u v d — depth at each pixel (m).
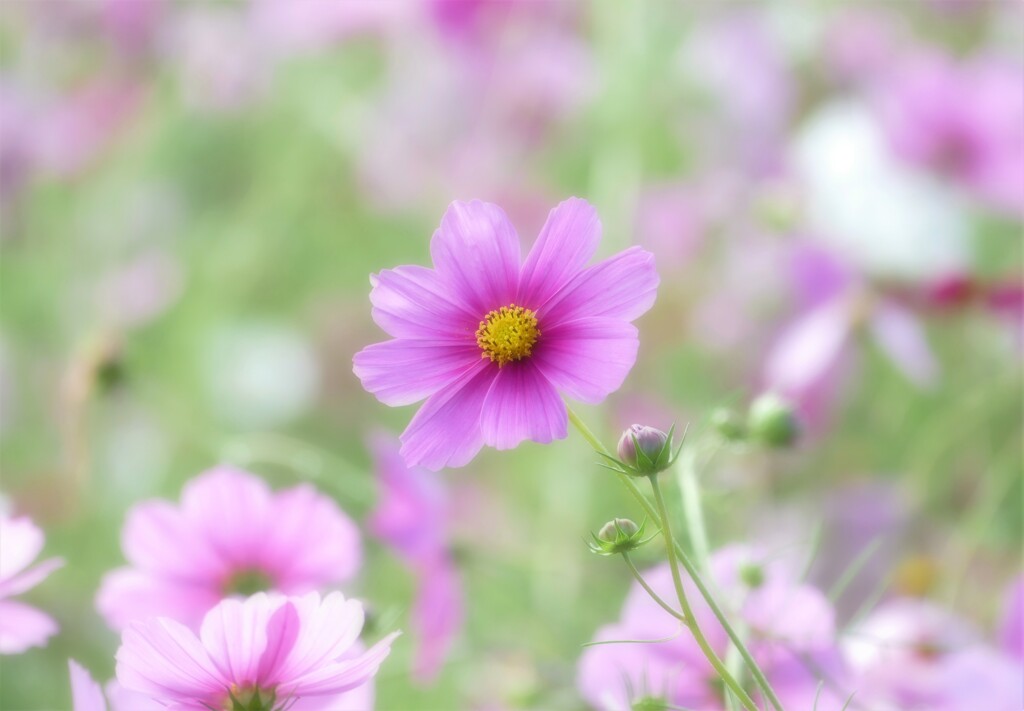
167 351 1.75
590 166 1.82
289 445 1.43
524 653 1.12
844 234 1.49
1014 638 1.04
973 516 1.35
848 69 1.81
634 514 1.28
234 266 1.82
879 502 1.30
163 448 1.57
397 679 1.13
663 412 1.56
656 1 1.77
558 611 1.19
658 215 1.70
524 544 1.33
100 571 1.39
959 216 1.54
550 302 0.87
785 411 0.99
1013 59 1.68
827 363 1.38
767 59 1.77
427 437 0.87
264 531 0.98
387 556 1.19
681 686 0.93
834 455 1.43
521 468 1.49
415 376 0.87
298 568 0.98
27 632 0.90
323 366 1.77
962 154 1.59
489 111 1.88
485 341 0.87
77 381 1.40
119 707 0.87
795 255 1.49
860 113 1.66
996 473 1.38
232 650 0.85
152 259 1.88
